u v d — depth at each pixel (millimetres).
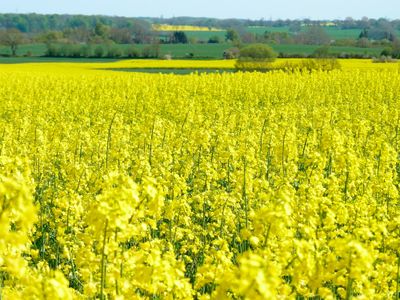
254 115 21594
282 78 38500
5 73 46062
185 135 17484
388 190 11008
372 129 20484
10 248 5301
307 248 4832
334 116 22297
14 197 4262
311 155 11055
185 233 9242
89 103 27234
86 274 5945
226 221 9227
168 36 145750
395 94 32500
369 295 5715
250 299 3654
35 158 12836
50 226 9289
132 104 27922
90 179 11242
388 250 7309
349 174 11266
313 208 7121
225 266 5949
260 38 138250
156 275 4984
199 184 11859
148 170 10844
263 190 10625
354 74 39844
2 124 19219
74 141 15047
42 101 26469
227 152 12570
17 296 4398
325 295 5117
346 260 4766
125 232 5273
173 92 32250
